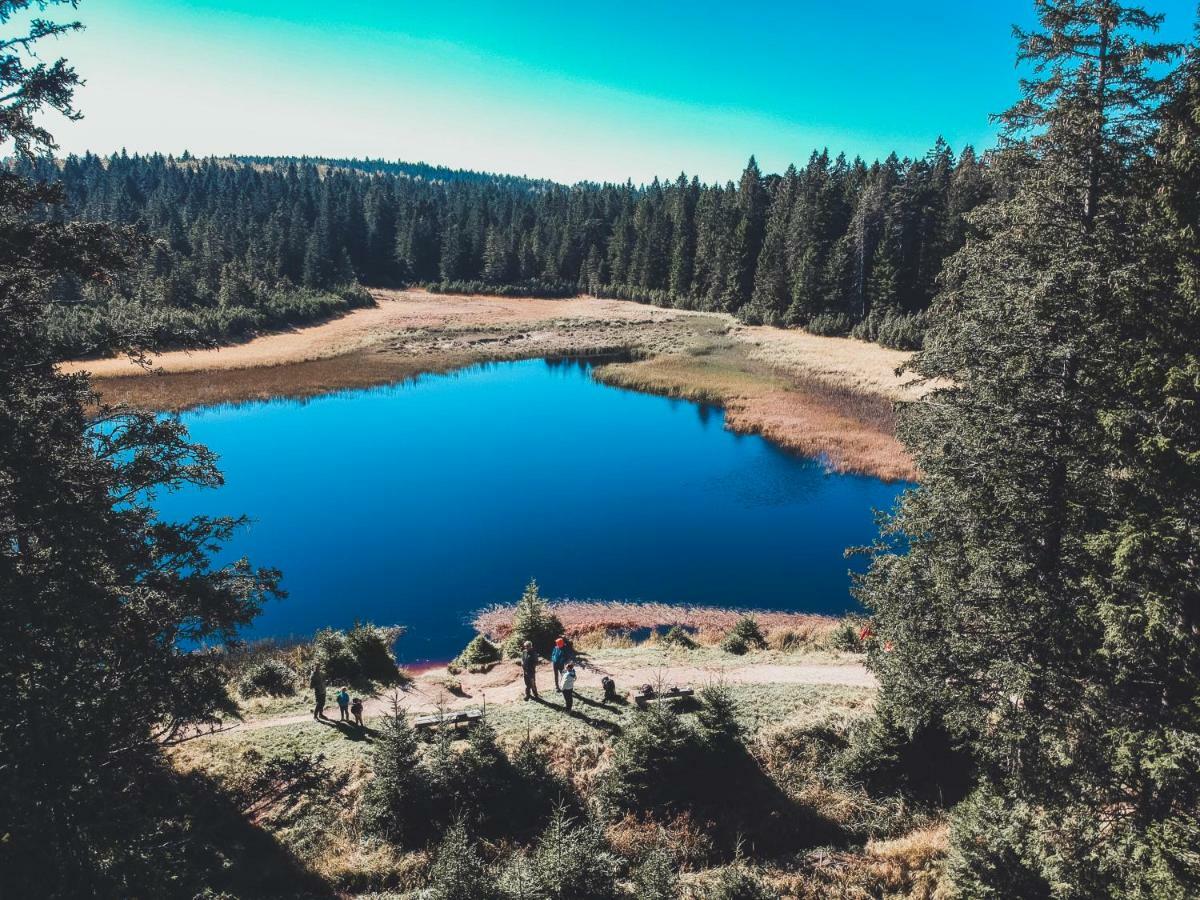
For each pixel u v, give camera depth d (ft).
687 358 255.70
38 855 22.02
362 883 40.98
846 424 165.17
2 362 27.20
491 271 452.76
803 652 74.08
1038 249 41.22
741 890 36.58
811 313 296.71
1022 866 37.37
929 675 45.62
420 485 133.90
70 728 24.47
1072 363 39.78
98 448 32.19
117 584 29.04
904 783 50.90
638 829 46.03
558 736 55.16
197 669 31.65
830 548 105.60
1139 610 33.83
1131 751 34.09
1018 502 41.81
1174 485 33.65
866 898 41.16
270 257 393.70
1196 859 31.48
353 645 70.18
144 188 563.07
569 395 214.48
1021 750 40.09
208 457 34.81
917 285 268.00
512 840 44.62
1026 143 42.32
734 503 123.95
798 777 52.06
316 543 107.24
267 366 243.40
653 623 85.97
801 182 347.97
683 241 391.86
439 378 238.68
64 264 28.25
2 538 27.09
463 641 81.97
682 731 48.98
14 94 25.36
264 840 42.93
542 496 128.16
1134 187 38.55
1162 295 34.88
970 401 45.21
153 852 25.62
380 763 46.09
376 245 468.75
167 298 293.23
